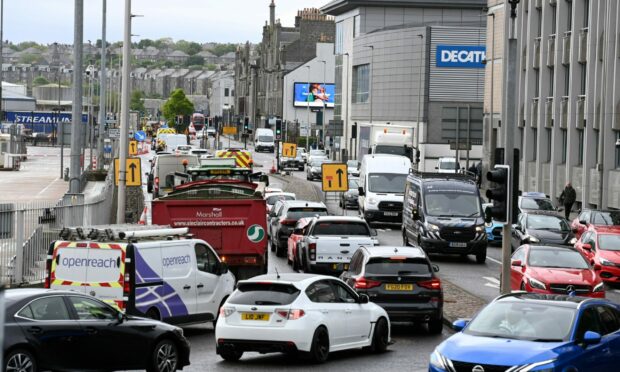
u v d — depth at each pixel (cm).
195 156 9869
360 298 3362
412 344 3619
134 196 10006
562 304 2520
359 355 3375
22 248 4441
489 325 2497
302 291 3138
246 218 4747
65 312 2653
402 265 3759
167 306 3569
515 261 4644
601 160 9550
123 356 2752
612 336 2502
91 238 3512
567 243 6619
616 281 5484
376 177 9006
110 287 3419
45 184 12212
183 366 2945
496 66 13000
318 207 6812
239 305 3127
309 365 3148
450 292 4816
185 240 3691
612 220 7256
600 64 9694
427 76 18238
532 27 11719
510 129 3875
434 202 6606
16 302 2577
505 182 3741
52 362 2592
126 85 6378
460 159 17750
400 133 11425
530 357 2288
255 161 19888
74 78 6159
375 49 19388
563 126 10712
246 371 3031
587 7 10231
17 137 18312
